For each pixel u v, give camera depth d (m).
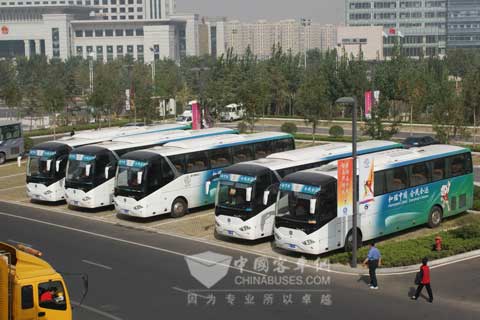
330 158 29.06
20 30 186.12
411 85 63.22
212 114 72.75
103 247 26.25
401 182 26.83
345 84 71.94
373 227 25.78
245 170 26.59
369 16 158.75
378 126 45.66
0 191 38.91
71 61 134.12
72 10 186.88
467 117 52.34
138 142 34.06
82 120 77.38
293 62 85.44
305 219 23.83
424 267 19.30
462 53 118.81
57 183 34.09
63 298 15.59
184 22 195.38
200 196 32.06
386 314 18.42
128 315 18.67
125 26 185.88
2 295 14.80
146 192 29.78
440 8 154.38
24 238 27.83
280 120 76.69
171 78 86.69
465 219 29.73
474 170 42.00
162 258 24.58
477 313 18.44
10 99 69.75
